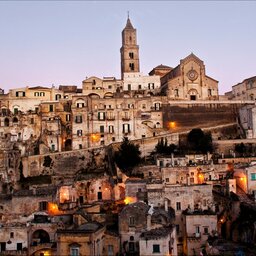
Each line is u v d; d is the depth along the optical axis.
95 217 95.25
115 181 127.81
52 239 92.62
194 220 96.06
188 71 191.75
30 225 93.19
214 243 90.88
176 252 88.56
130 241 85.38
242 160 138.62
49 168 152.75
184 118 175.88
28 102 188.62
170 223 89.62
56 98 193.62
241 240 100.31
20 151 155.00
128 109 173.25
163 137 160.25
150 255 76.12
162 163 137.25
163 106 175.75
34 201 106.31
